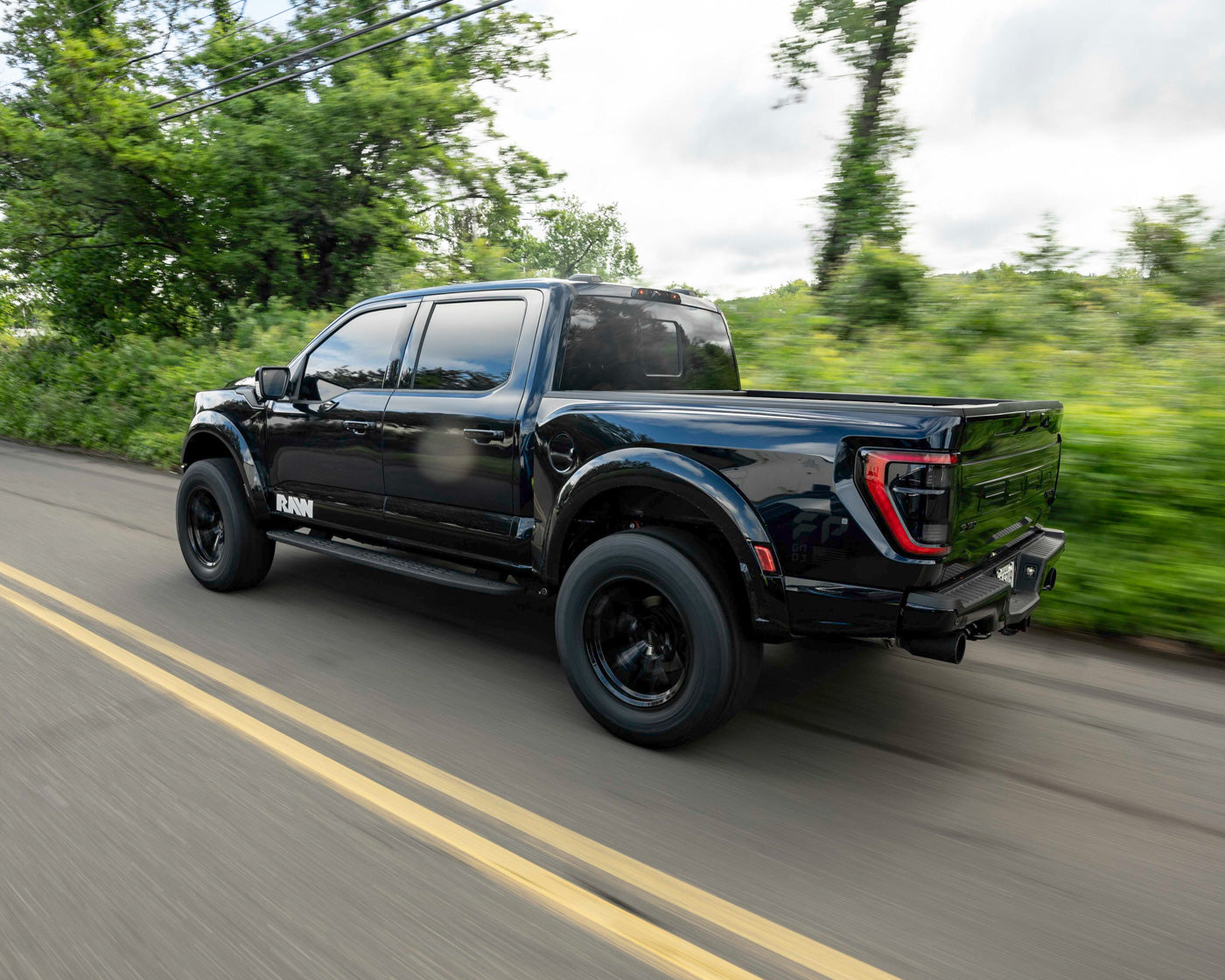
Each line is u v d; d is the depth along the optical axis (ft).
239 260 57.31
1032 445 11.57
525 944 7.11
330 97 53.98
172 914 7.34
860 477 9.27
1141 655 14.83
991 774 10.39
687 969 6.90
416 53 57.31
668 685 10.74
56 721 11.12
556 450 11.69
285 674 12.92
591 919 7.46
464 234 59.77
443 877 7.98
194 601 16.55
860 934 7.39
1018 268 28.35
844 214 38.60
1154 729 11.76
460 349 13.33
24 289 60.23
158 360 47.14
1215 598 14.84
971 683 13.33
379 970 6.75
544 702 12.17
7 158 54.49
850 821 9.25
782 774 10.28
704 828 9.02
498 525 12.62
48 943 6.98
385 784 9.68
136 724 11.08
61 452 44.93
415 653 13.97
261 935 7.11
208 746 10.47
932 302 29.14
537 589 12.61
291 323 47.34
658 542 10.38
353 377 14.84
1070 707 12.48
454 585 12.94
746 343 29.78
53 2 68.44
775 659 14.23
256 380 15.16
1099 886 8.18
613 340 13.42
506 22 58.08
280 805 9.15
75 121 54.08
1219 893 8.09
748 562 9.84
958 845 8.82
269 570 18.71
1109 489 16.47
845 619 9.52
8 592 17.06
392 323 14.40
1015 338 25.57
